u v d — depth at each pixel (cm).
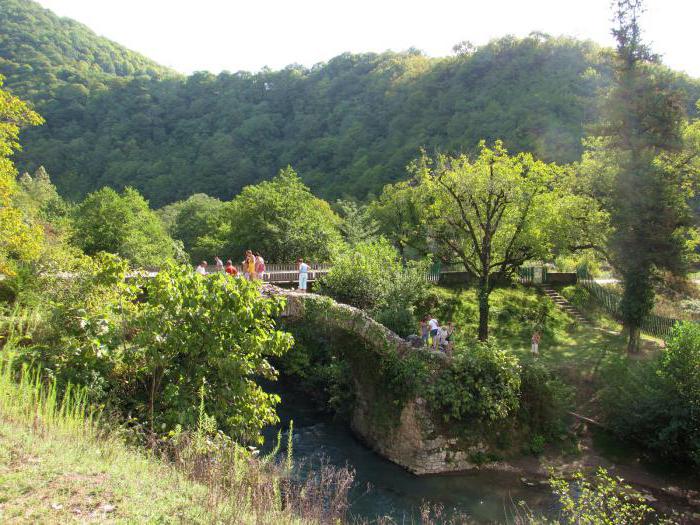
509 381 1755
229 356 1002
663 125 2372
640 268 2320
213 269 2662
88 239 3672
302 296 1752
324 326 1784
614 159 2491
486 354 1805
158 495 632
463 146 4397
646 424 1744
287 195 3825
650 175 2245
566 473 1655
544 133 3997
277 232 3588
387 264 2603
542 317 2783
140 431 898
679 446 1697
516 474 1645
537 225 2442
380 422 1830
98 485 618
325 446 1856
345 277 2414
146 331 963
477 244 2467
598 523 1024
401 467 1705
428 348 1808
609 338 2555
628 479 1622
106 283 1050
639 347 2391
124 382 1026
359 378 1970
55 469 628
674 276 2447
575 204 2567
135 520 557
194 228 5547
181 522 573
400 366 1744
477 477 1625
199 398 995
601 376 2130
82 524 528
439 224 2616
